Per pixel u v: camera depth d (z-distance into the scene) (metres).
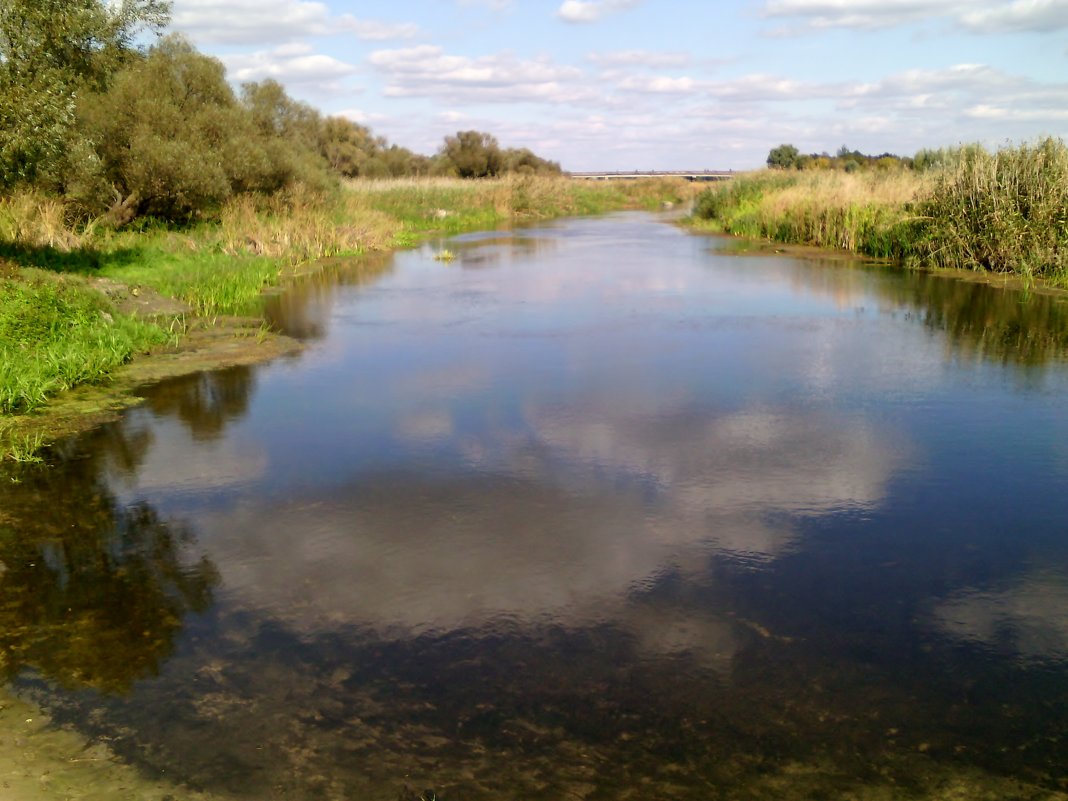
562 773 3.22
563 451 6.73
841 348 10.35
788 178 32.66
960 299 13.70
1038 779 3.20
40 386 8.19
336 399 8.23
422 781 3.18
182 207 20.12
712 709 3.62
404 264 20.19
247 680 3.81
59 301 10.16
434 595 4.56
